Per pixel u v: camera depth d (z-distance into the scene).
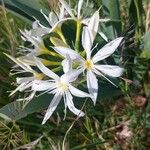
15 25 0.27
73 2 0.27
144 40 0.23
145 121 0.24
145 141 0.24
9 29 0.27
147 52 0.23
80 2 0.20
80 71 0.19
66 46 0.20
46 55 0.23
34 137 0.25
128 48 0.25
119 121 0.24
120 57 0.23
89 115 0.24
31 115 0.25
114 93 0.23
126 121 0.24
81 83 0.21
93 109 0.24
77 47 0.20
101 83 0.23
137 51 0.25
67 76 0.19
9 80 0.26
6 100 0.26
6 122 0.25
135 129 0.24
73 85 0.20
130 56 0.25
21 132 0.24
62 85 0.19
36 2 0.24
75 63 0.19
